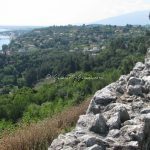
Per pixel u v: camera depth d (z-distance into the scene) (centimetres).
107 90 866
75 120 1192
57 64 9681
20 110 2939
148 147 620
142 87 895
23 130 1095
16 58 13438
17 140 957
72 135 581
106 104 790
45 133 988
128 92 864
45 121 1261
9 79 10581
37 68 10319
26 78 10112
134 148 555
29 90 4372
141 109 748
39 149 924
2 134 1184
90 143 536
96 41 19262
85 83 3028
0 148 939
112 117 645
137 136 577
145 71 1164
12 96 4291
